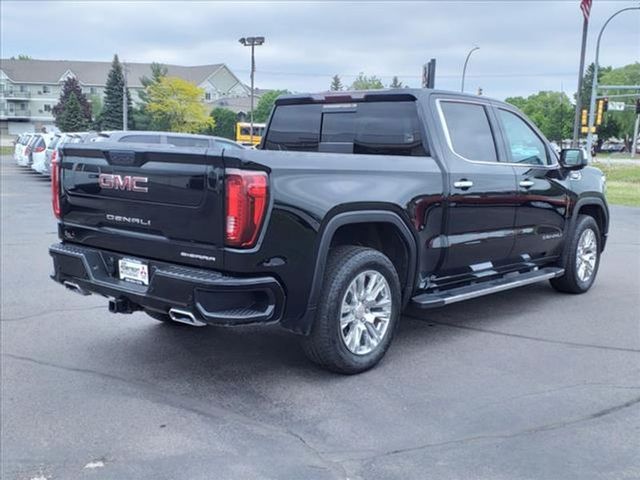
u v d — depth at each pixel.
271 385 4.37
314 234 4.07
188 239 3.93
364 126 5.49
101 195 4.39
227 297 3.79
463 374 4.58
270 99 89.19
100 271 4.49
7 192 19.38
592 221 7.05
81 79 98.44
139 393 4.25
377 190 4.47
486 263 5.69
